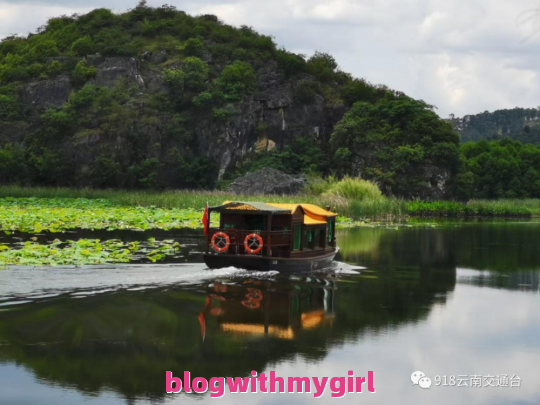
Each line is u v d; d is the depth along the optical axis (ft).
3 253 104.99
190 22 419.95
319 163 344.49
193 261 107.65
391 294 90.33
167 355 62.34
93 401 52.37
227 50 394.52
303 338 68.59
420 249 138.92
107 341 65.57
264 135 352.90
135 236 142.82
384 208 240.32
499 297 90.17
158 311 76.38
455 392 56.54
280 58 387.75
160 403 52.54
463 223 226.99
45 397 52.90
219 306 79.61
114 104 342.64
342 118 362.74
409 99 355.77
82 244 118.21
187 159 340.80
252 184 304.09
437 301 86.84
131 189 326.24
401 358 63.72
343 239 154.92
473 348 67.05
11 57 400.47
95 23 415.64
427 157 330.95
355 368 60.95
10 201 240.73
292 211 101.04
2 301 78.84
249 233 98.78
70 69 376.48
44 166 323.98
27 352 62.08
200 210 213.05
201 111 353.92
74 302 78.89
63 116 336.08
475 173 434.71
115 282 89.61
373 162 333.01
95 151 328.90
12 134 346.13
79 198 259.60
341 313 78.74
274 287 91.56
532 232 187.32
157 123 337.93
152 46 394.73
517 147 529.45
